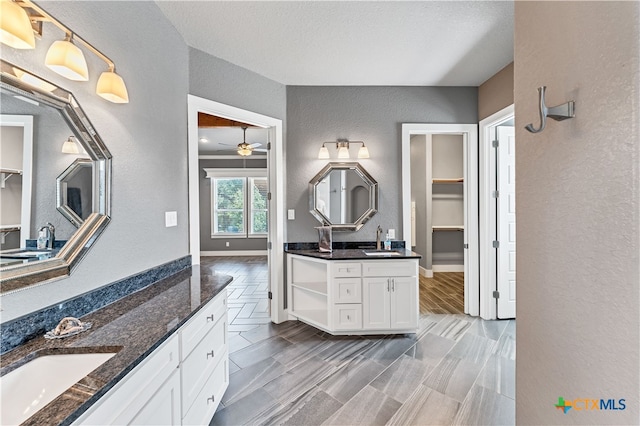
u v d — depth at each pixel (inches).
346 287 105.5
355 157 125.3
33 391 37.9
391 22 82.9
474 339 104.2
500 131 120.0
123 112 64.7
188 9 78.0
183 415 51.2
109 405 33.9
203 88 96.6
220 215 289.7
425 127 124.9
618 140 19.9
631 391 19.0
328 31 87.0
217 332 67.6
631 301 19.0
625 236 19.4
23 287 42.9
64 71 47.9
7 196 42.0
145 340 42.8
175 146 85.4
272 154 121.0
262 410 68.9
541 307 28.4
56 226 48.7
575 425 23.9
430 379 80.6
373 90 125.2
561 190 25.6
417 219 208.4
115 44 62.7
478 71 112.3
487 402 71.5
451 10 77.9
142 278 68.7
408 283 106.3
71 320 46.1
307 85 123.9
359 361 89.9
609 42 20.7
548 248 27.4
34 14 43.7
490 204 120.7
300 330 113.2
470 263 126.0
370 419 66.1
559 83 25.8
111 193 60.1
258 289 172.2
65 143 50.5
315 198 123.9
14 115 42.9
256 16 80.3
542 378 28.3
